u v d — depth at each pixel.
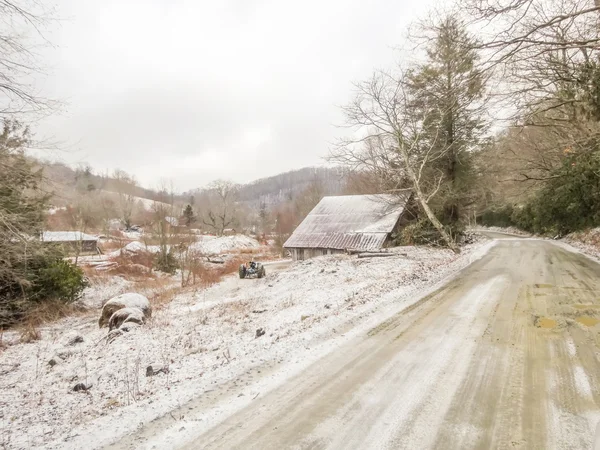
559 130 16.20
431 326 6.77
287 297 13.67
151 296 18.89
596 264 13.79
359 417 3.77
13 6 7.06
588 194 23.16
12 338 11.15
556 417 3.63
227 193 79.50
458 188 24.50
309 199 62.12
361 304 8.74
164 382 5.43
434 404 3.97
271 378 4.82
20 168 8.91
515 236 39.81
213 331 9.52
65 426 4.33
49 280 14.64
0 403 5.75
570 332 6.11
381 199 26.28
